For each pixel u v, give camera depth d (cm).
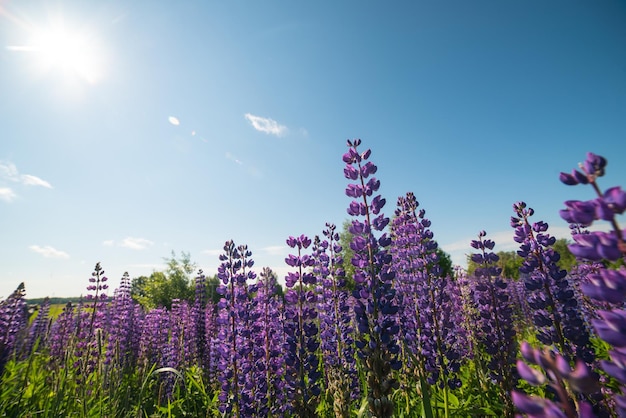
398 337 678
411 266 718
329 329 703
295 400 539
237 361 601
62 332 1157
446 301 713
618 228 162
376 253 488
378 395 415
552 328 488
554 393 399
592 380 139
